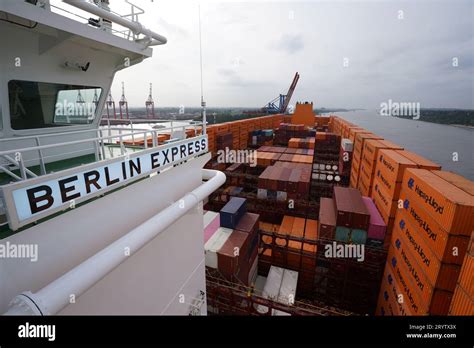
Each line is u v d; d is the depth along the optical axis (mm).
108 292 6461
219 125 45562
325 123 101188
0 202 4203
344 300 21547
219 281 18000
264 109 118062
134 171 6734
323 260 21891
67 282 4246
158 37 9320
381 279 20000
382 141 28453
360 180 31453
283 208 30250
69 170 4969
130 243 5508
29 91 7219
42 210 4535
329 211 23703
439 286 11953
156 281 8391
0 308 4156
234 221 21562
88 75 8617
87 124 9422
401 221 17203
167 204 8656
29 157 7633
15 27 6215
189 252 10406
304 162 38219
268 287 20609
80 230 5543
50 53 7203
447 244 11422
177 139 9516
